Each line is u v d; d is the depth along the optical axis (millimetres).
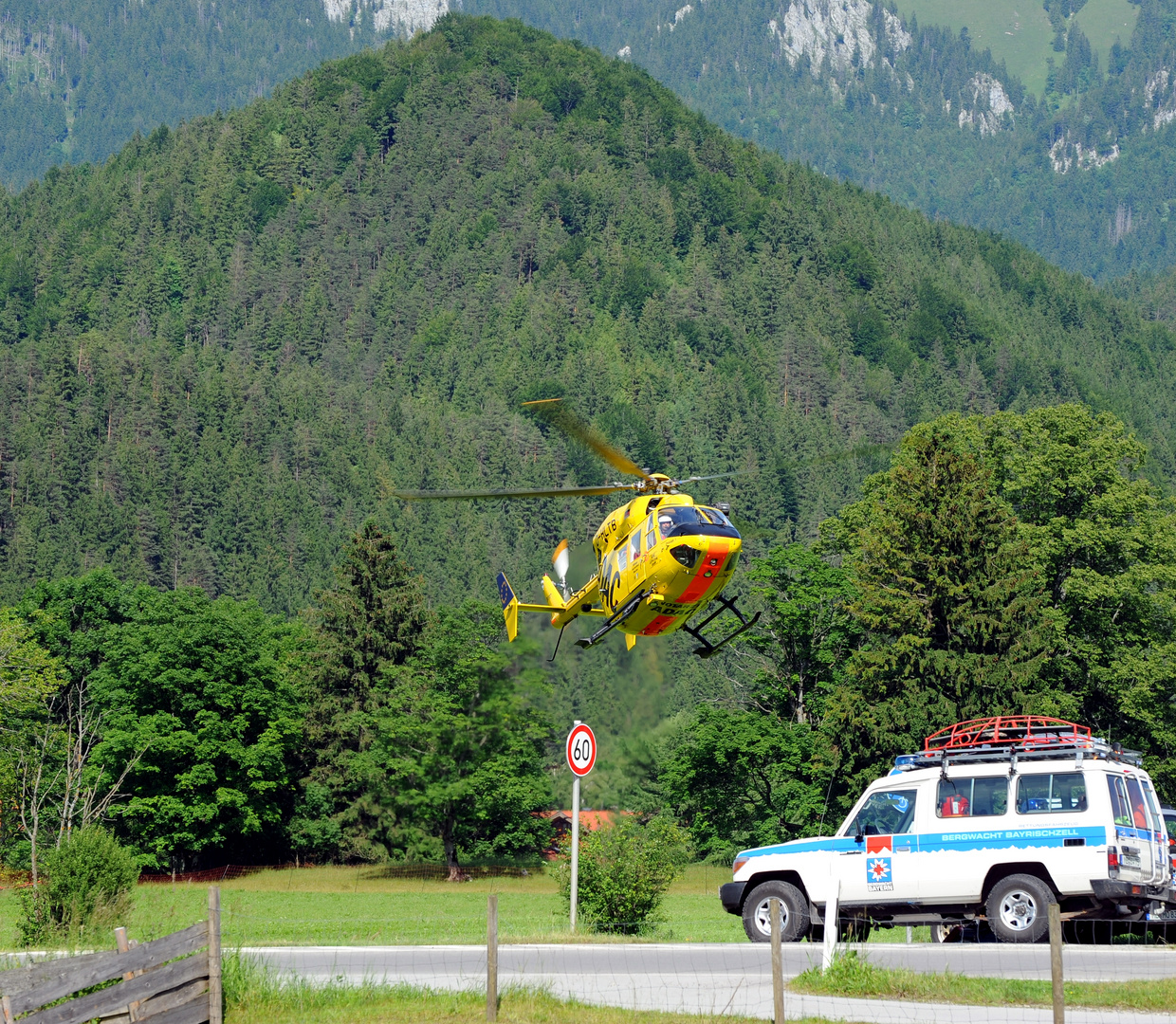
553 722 109562
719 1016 22094
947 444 78375
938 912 29281
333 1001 23953
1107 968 25281
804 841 30609
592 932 38031
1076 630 79938
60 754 70688
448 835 106438
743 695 99188
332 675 120125
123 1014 21906
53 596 121125
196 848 102500
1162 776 75250
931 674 72875
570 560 46750
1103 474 80188
